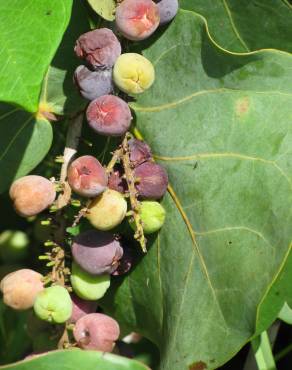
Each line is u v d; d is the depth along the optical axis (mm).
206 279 500
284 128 473
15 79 426
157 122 504
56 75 501
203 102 492
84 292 480
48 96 502
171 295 515
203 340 501
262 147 477
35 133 505
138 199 493
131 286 530
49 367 443
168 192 505
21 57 428
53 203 475
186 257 506
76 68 493
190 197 499
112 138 509
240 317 488
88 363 443
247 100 480
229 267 489
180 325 510
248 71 478
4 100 424
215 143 490
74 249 474
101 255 470
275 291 504
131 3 477
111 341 470
